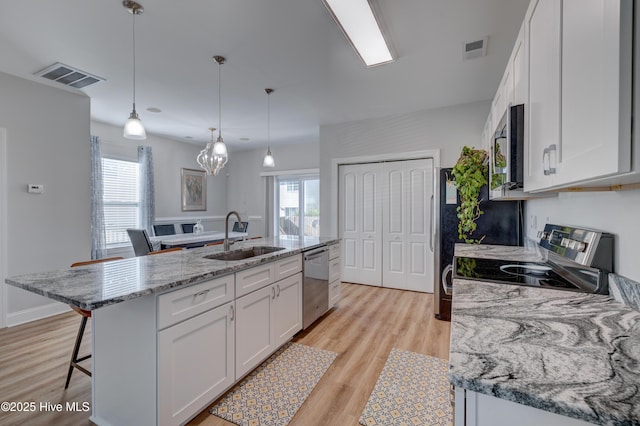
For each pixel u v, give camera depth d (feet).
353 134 15.34
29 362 7.66
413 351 8.18
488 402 2.18
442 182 10.31
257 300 6.99
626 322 3.11
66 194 11.57
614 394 1.92
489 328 3.01
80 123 11.94
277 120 15.38
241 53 8.74
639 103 2.03
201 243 15.93
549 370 2.22
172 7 6.73
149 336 4.78
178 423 5.02
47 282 4.89
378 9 6.77
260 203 23.38
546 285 4.64
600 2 2.35
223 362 5.98
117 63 9.36
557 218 6.19
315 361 7.68
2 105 10.01
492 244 9.66
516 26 7.41
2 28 7.54
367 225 15.21
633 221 3.52
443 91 11.48
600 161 2.33
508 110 4.75
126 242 17.38
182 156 20.80
